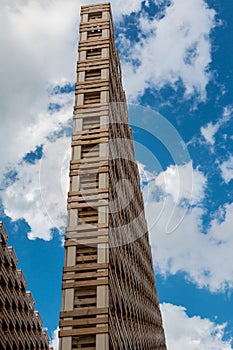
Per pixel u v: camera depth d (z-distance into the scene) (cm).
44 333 4812
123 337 3291
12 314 3797
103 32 4488
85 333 2783
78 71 4194
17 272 4062
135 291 4253
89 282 2981
